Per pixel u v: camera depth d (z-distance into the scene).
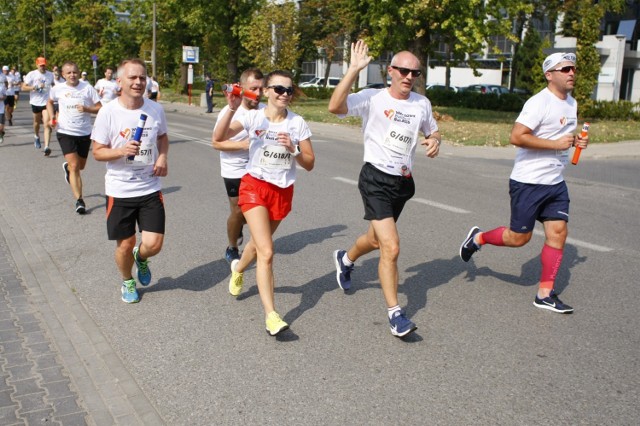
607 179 12.44
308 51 48.53
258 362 4.12
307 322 4.81
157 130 5.02
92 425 3.40
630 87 44.44
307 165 4.72
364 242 5.11
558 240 5.03
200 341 4.46
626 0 45.75
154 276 5.93
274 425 3.37
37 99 14.80
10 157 13.66
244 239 7.24
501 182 11.52
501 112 33.97
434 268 6.19
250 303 5.22
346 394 3.69
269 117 4.61
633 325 4.78
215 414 3.48
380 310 5.07
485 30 23.31
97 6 52.19
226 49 39.66
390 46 25.27
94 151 4.84
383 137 4.56
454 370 4.00
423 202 9.42
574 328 4.71
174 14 42.78
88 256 6.58
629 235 7.61
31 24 66.06
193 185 10.61
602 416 3.46
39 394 3.74
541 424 3.37
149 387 3.80
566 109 4.95
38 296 5.43
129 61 4.84
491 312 5.03
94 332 4.64
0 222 8.06
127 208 5.00
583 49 26.44
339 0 42.66
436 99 40.09
